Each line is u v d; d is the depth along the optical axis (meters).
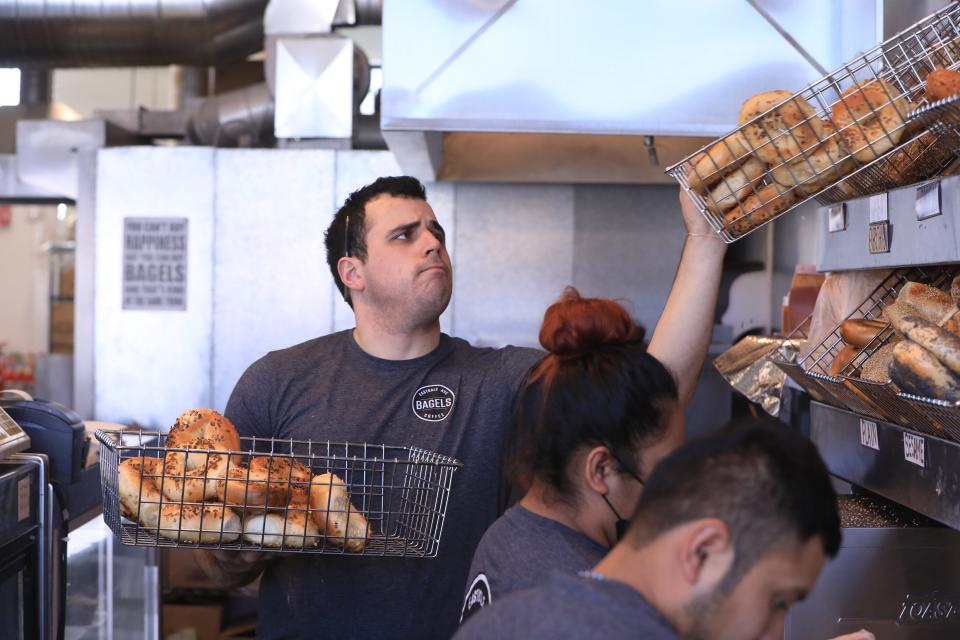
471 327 4.05
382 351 1.56
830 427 1.47
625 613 0.69
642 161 3.31
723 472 0.69
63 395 4.82
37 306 7.92
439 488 1.23
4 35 4.28
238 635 3.38
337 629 1.44
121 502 1.16
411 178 1.60
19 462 1.67
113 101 7.96
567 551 0.98
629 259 4.02
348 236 1.57
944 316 1.15
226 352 4.03
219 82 5.61
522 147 3.28
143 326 4.05
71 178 4.39
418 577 1.45
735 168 1.24
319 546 1.19
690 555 0.69
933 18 1.27
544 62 2.11
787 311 2.14
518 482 1.07
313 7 4.07
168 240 4.04
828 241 1.49
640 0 2.10
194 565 3.37
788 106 1.21
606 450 0.97
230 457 1.17
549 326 1.04
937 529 1.35
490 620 0.76
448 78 2.11
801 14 2.06
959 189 1.07
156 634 2.64
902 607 1.36
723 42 2.09
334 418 1.51
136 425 4.04
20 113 5.52
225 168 4.02
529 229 4.03
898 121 1.19
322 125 3.94
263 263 4.02
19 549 1.62
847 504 1.51
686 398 1.35
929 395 1.02
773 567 0.68
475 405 1.52
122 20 4.27
